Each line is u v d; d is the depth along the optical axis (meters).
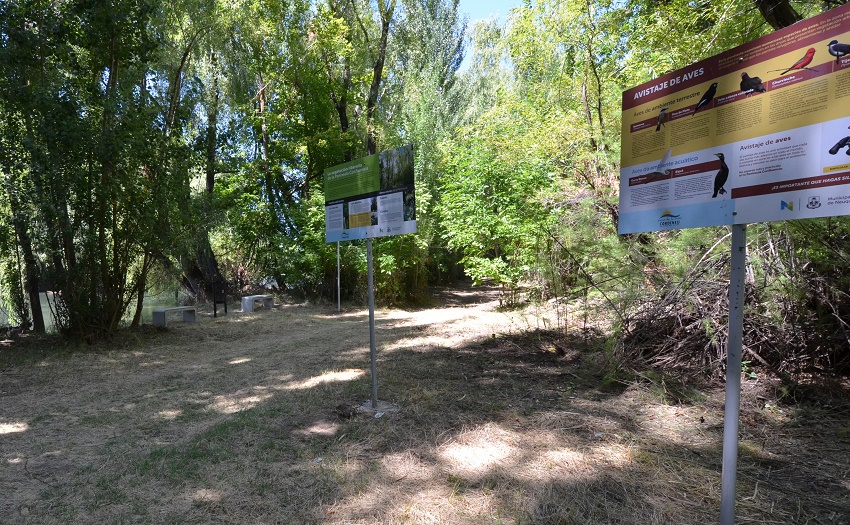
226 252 16.47
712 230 5.00
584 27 8.71
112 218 8.55
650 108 2.56
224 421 4.51
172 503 3.05
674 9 7.26
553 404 4.63
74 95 7.91
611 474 3.22
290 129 16.34
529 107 11.34
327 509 2.91
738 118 2.15
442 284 21.88
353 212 4.75
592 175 7.87
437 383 5.42
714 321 4.76
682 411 4.33
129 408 5.11
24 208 7.84
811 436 3.75
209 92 14.34
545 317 8.75
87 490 3.27
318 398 5.02
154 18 10.28
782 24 5.50
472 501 2.95
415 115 18.17
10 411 5.12
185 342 9.16
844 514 2.73
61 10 8.02
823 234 4.32
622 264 5.84
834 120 1.83
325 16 15.37
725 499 2.27
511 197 11.52
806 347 4.62
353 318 12.28
